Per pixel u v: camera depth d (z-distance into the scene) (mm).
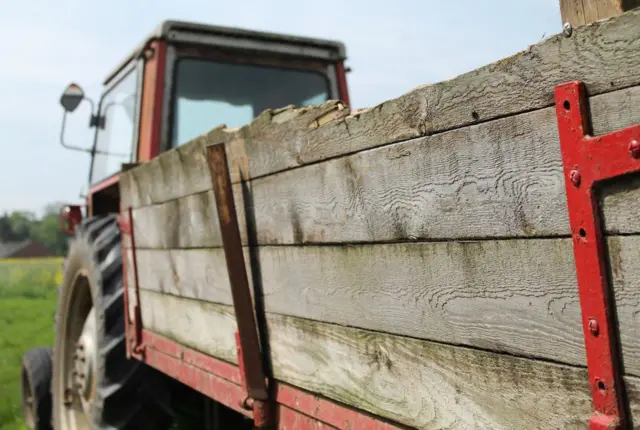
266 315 1937
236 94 4090
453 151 1252
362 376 1536
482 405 1219
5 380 7035
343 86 4449
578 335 1044
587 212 1004
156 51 3869
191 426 3641
